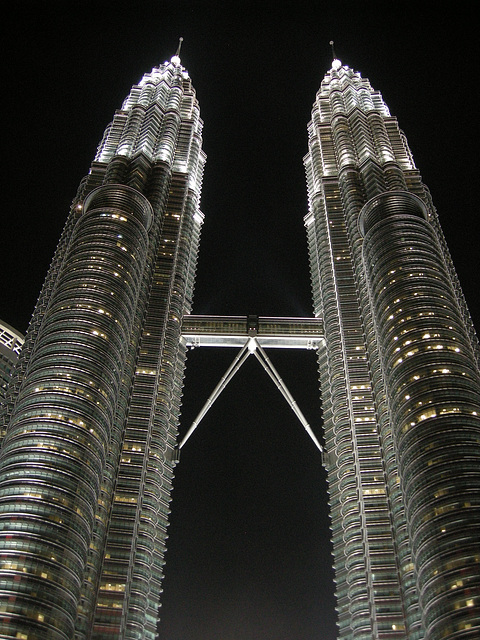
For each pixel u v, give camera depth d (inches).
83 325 6122.1
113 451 6358.3
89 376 5713.6
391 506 6023.6
